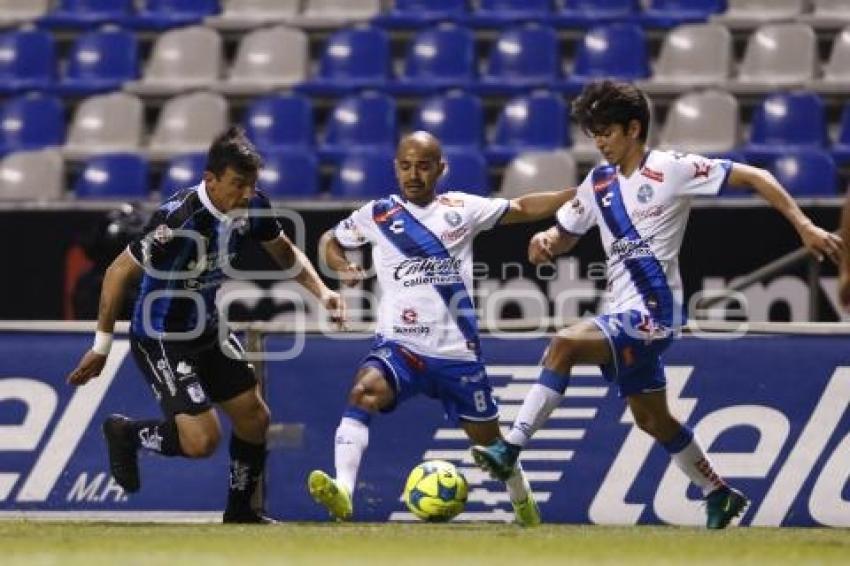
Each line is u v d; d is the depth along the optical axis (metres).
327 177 49.00
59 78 56.12
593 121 25.69
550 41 53.06
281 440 30.50
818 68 52.12
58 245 39.59
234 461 29.02
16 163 49.28
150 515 30.41
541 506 29.97
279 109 51.06
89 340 30.61
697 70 52.16
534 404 25.22
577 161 47.66
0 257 39.75
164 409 27.09
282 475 30.47
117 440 27.83
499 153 48.44
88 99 52.19
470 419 27.06
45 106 52.31
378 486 30.33
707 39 52.38
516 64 52.88
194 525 28.33
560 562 18.83
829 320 37.31
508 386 30.42
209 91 52.41
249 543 22.20
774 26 52.53
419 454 30.36
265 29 54.59
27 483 30.44
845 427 29.67
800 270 37.28
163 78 54.38
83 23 56.59
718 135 49.03
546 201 27.30
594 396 29.98
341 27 54.97
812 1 54.59
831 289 37.25
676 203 25.50
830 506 29.59
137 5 58.16
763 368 29.86
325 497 25.61
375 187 46.59
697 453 27.06
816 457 29.69
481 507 30.12
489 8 55.66
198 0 57.31
